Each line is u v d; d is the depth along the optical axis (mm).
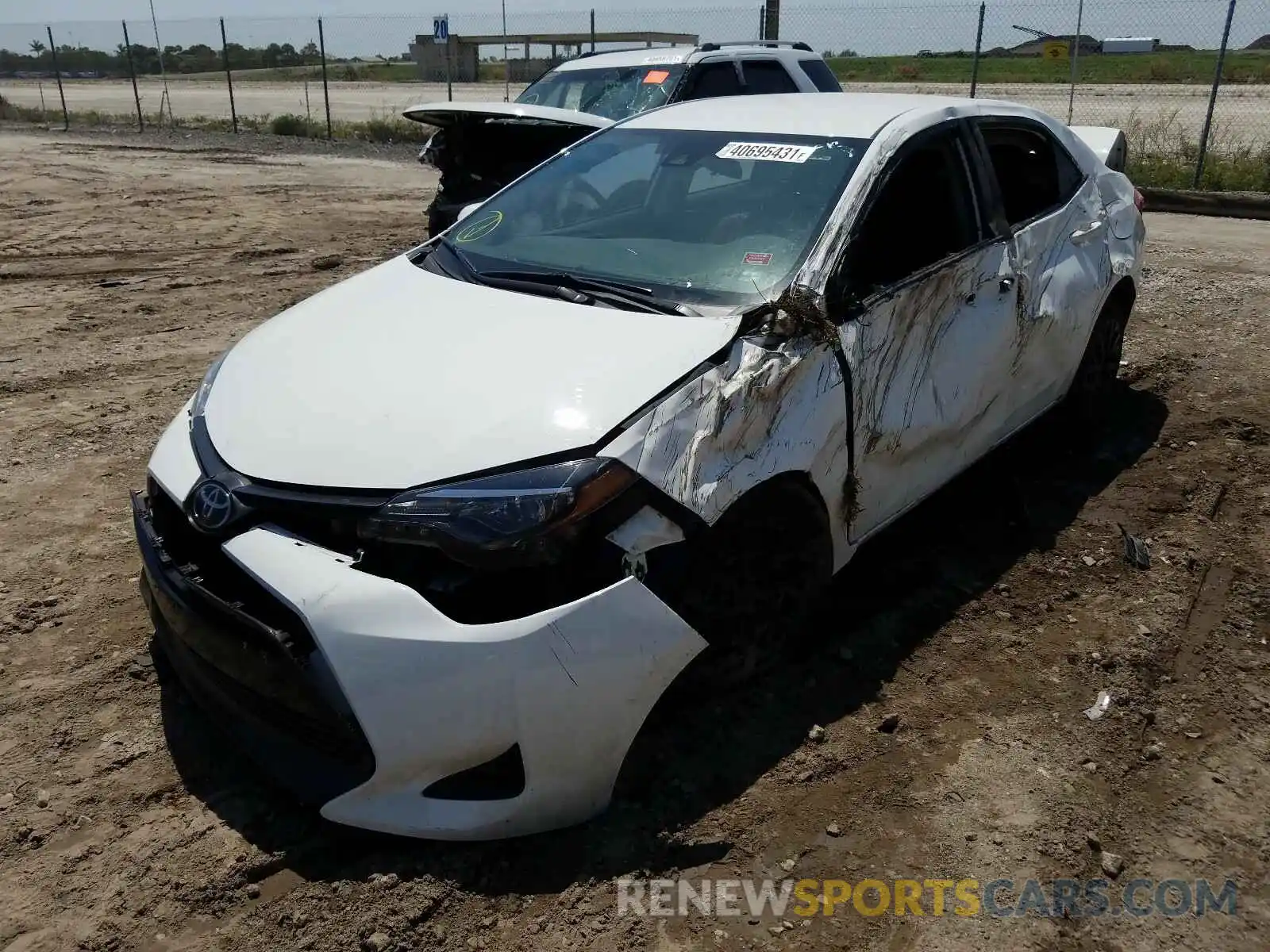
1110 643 3441
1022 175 4344
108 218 11078
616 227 3617
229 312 7461
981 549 4059
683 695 2846
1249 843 2639
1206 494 4516
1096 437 5102
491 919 2367
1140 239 5035
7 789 2770
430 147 7863
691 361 2762
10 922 2371
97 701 3125
